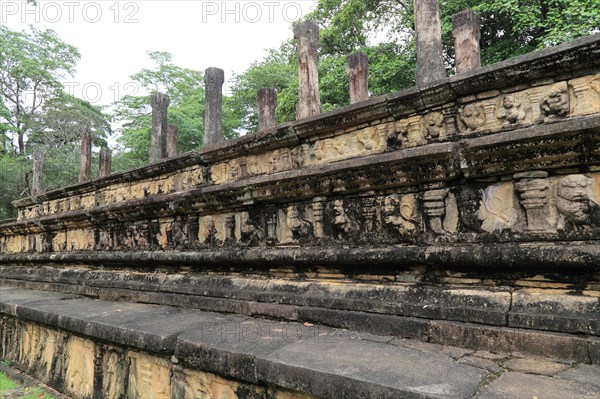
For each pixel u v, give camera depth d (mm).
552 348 2777
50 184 22453
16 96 27359
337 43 16406
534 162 3115
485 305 3180
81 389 5254
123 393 4602
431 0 4195
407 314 3527
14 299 7098
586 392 2244
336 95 14453
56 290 8023
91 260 7691
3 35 25797
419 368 2725
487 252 3225
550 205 3115
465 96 3648
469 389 2354
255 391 3271
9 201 22250
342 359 2971
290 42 21609
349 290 3988
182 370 3898
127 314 5188
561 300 2914
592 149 2844
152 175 7047
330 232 4383
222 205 5398
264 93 5793
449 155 3379
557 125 2887
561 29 9391
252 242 5160
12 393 5672
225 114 27219
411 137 3986
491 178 3408
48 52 27391
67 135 24719
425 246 3645
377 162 3752
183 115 23766
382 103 4039
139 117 28641
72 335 5559
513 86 3410
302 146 4883
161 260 6145
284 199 4777
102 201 8453
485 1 11453
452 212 3590
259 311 4512
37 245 10039
